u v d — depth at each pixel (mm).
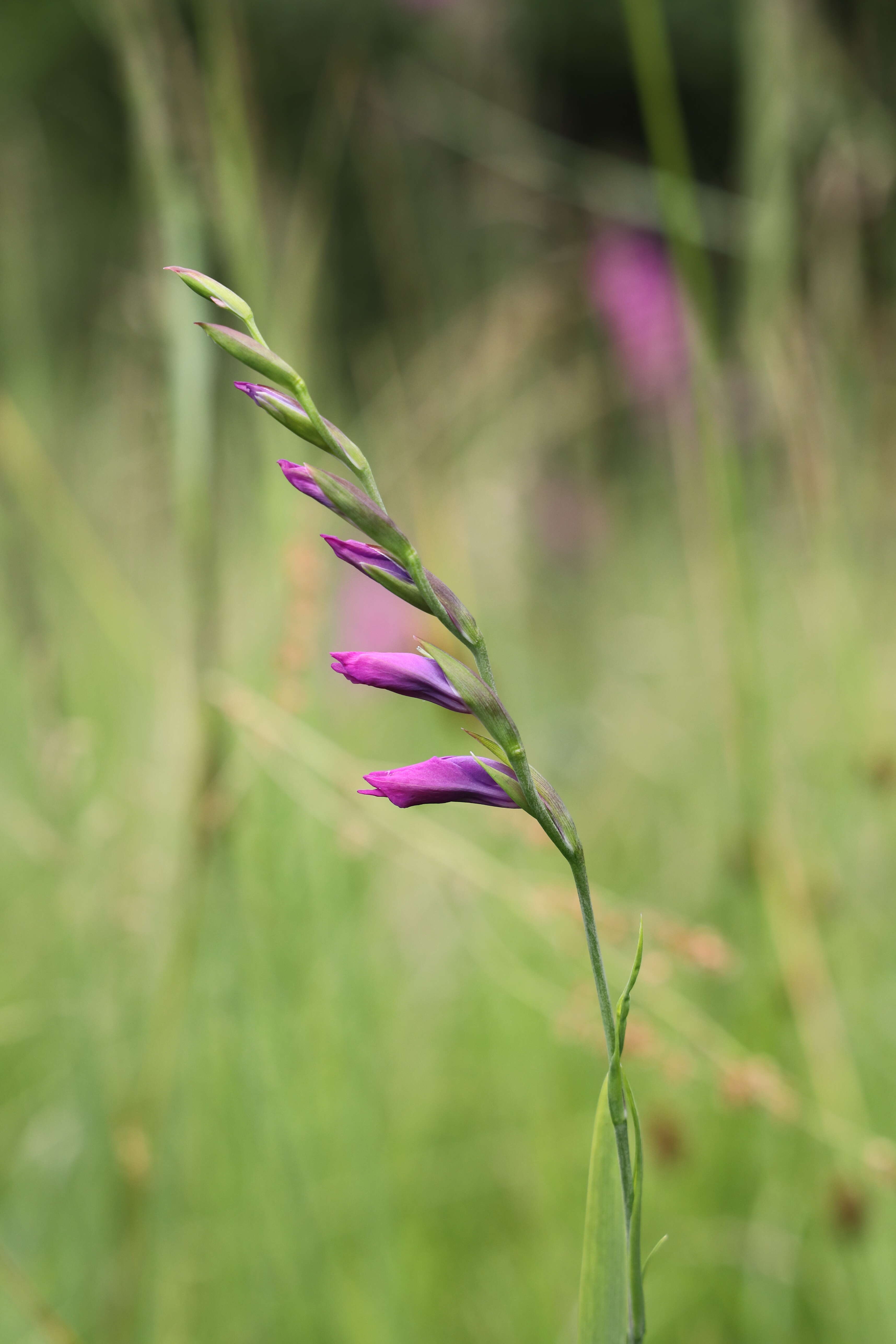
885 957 1548
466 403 1781
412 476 1676
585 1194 1344
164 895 1237
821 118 1692
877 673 1746
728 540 1419
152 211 1256
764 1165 1312
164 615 1627
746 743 1404
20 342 1938
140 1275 1061
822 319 1767
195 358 1169
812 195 1716
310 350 1407
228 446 1633
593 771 2029
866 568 1905
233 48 1274
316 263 1414
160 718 1354
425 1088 1484
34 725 1318
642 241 2717
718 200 1575
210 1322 1180
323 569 1216
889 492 1870
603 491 2807
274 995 1175
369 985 1311
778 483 1987
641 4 1315
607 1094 775
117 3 1192
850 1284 1159
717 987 1515
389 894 1590
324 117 1871
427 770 748
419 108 2057
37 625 1303
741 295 1728
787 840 1364
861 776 1547
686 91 5391
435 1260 1286
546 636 2402
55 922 1339
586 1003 1179
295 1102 1171
